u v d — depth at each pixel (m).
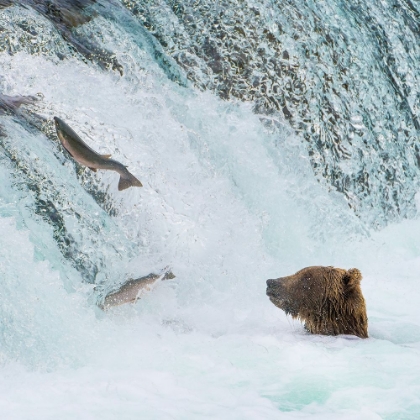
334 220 33.62
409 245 34.91
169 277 24.33
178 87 33.12
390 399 17.44
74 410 16.28
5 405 16.50
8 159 23.98
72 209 24.30
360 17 38.81
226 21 34.97
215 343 21.11
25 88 27.36
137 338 21.19
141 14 34.50
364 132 36.53
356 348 20.45
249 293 26.03
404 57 39.50
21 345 19.67
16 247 21.36
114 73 30.78
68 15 31.16
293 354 20.11
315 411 16.86
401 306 27.09
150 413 16.27
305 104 35.22
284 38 35.41
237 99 34.41
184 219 26.36
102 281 23.64
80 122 26.78
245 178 31.95
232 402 17.17
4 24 28.36
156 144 28.53
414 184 37.84
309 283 21.44
